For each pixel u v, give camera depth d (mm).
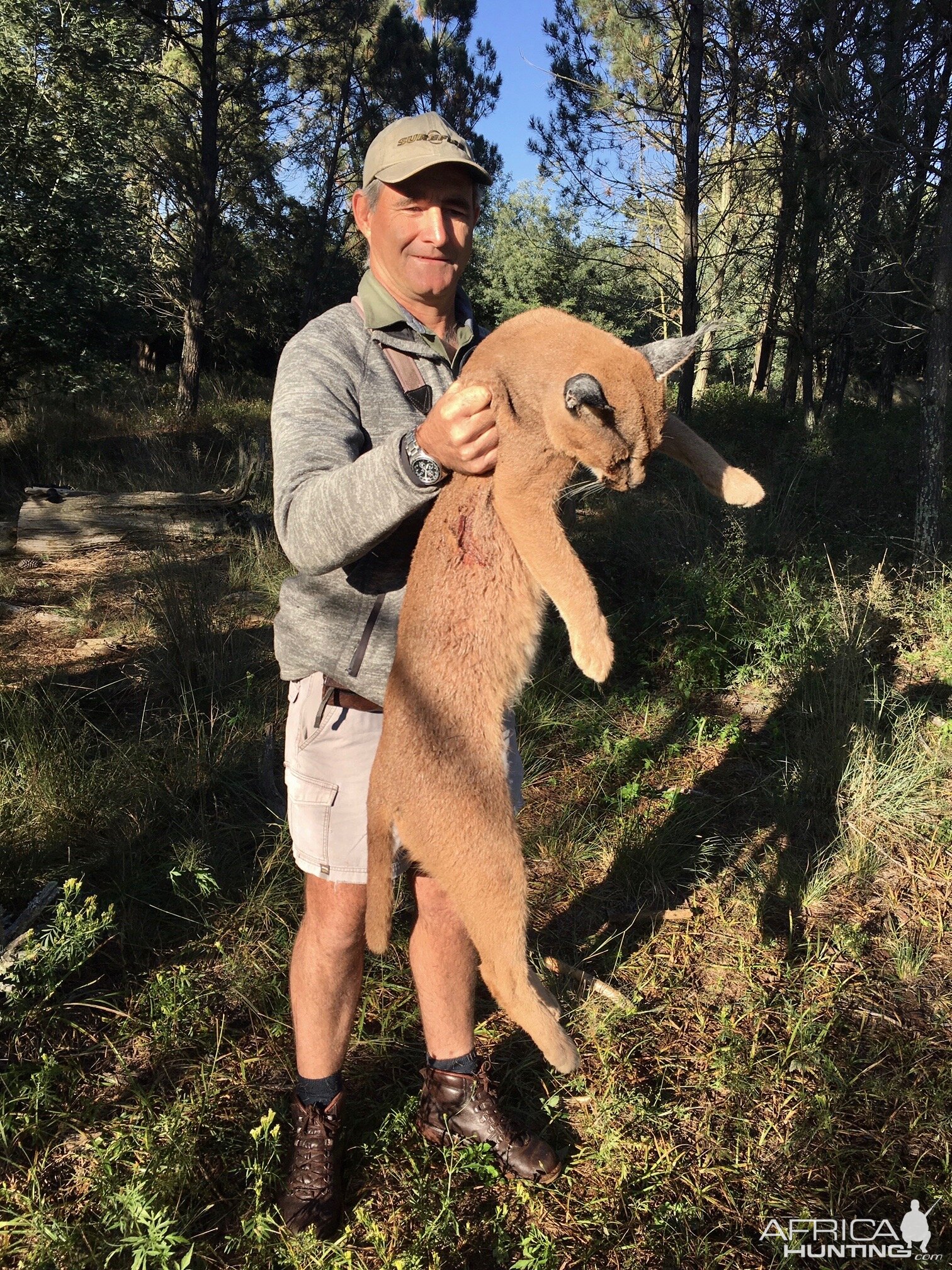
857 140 7625
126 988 3260
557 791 4590
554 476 1887
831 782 4445
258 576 7562
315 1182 2404
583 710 5367
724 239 19109
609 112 14812
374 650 2225
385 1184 2562
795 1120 2771
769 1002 3229
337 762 2281
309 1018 2383
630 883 3875
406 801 2066
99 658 6020
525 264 30375
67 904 3273
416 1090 2859
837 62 7844
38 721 4746
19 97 11445
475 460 1677
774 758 4820
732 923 3656
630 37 16094
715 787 4641
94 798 4191
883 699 4977
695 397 22375
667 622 6273
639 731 5242
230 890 3742
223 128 19859
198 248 17516
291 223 23625
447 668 2039
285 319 25500
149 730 4930
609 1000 3191
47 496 8945
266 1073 2922
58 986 3029
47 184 11742
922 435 7246
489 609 2027
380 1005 3188
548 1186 2568
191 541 8812
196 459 12023
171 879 3727
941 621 6418
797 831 4246
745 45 12305
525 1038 3082
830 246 13398
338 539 1796
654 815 4352
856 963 3434
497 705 2074
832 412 16297
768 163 16109
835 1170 2619
